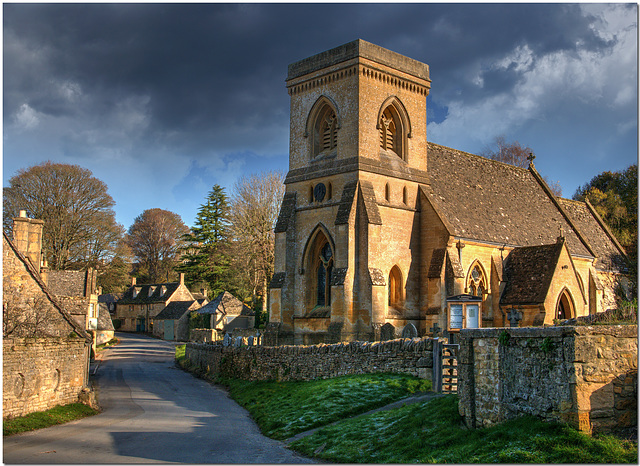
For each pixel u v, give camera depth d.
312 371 35.91
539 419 16.77
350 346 33.06
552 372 16.41
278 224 49.84
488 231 52.34
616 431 15.85
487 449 16.17
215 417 31.06
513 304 48.75
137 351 83.25
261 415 29.73
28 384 29.12
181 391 42.91
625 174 95.31
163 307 116.88
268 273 88.06
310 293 48.38
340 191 46.84
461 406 19.84
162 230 144.00
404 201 48.94
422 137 51.53
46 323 32.03
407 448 18.61
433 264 47.69
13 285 31.39
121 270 125.88
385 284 44.44
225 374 47.94
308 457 20.66
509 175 64.25
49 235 87.88
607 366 16.08
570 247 59.50
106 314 100.88
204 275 117.50
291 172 51.00
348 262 44.31
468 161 60.00
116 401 37.62
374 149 47.28
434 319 46.75
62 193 90.00
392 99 49.12
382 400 26.05
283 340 47.94
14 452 21.61
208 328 95.19
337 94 48.03
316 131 50.19
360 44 46.69
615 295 63.97
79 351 34.47
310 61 50.25
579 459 14.17
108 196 97.75
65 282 72.31
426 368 28.16
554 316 47.25
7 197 85.62
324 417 25.27
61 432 26.11
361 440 20.72
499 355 18.48
